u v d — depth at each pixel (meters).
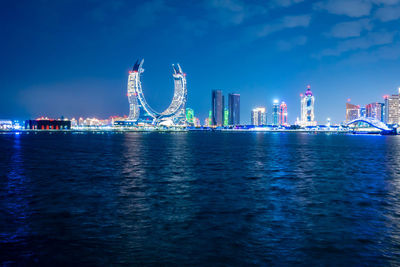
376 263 11.57
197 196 23.22
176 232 14.85
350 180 31.36
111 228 15.46
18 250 12.70
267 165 44.97
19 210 18.92
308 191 25.36
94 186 27.47
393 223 16.28
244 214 18.11
